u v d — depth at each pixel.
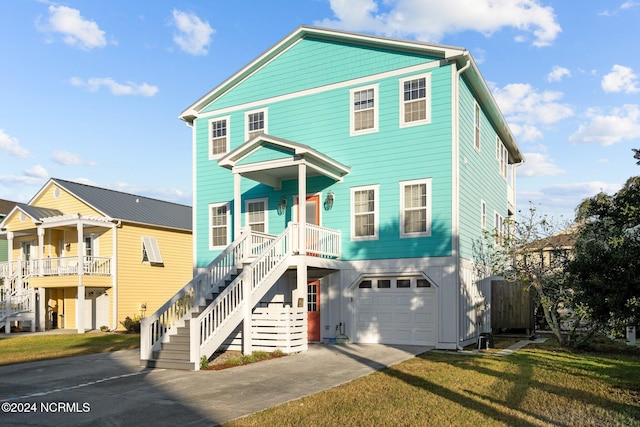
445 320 14.92
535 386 9.20
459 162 15.46
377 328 16.16
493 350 14.60
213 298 13.93
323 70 17.59
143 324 12.26
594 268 8.92
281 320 13.76
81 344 17.50
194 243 19.50
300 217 14.95
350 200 16.75
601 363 11.91
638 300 8.27
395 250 15.90
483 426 6.69
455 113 15.30
